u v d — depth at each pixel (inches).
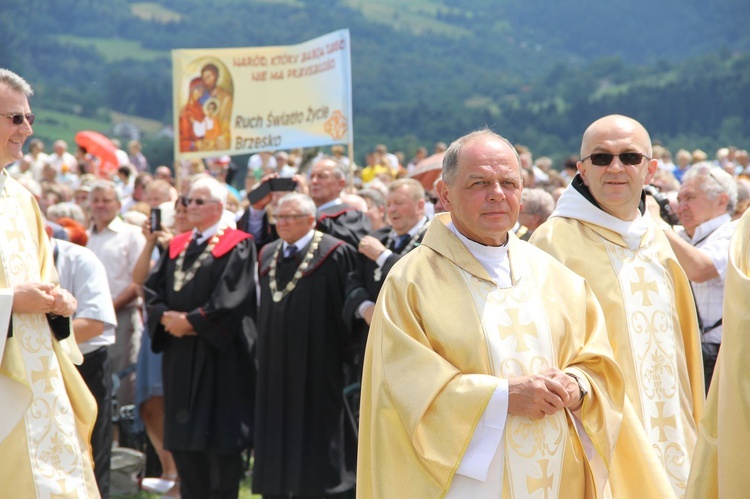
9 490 203.0
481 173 166.9
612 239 221.8
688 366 224.2
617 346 216.1
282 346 295.6
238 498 316.5
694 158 888.3
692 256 254.4
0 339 200.4
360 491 174.1
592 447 169.3
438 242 173.0
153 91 5816.9
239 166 2343.8
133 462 345.1
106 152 872.9
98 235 374.6
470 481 162.1
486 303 168.9
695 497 167.6
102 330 274.2
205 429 304.0
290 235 303.0
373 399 167.5
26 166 928.9
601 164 220.4
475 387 160.6
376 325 170.7
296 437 292.0
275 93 460.8
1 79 207.8
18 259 211.9
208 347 308.3
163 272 320.8
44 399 209.6
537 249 180.9
